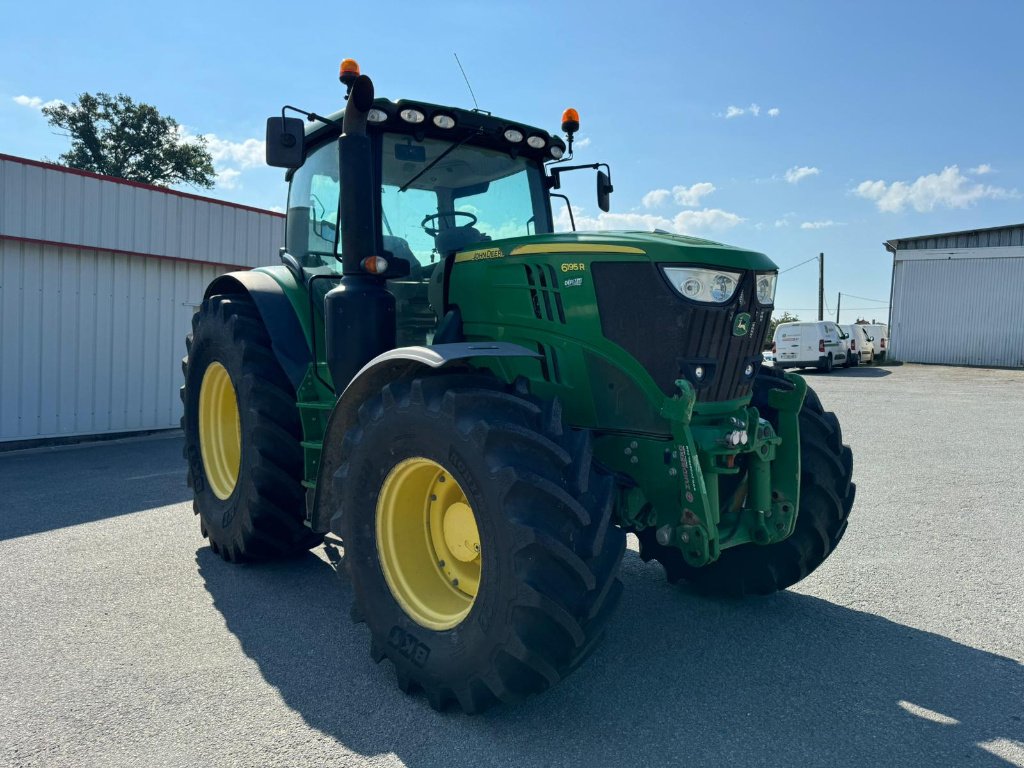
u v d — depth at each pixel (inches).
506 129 162.1
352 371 140.6
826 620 147.7
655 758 99.6
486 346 117.1
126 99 1462.8
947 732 106.0
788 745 102.7
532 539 98.6
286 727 107.5
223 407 198.4
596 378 125.6
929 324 1099.9
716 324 121.3
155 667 126.5
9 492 266.7
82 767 97.0
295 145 141.5
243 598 160.1
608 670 126.2
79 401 409.7
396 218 156.1
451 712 112.2
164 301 448.5
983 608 153.5
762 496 134.4
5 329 379.2
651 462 121.0
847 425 429.1
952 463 311.3
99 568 179.5
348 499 124.0
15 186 376.2
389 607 119.8
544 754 100.7
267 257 504.4
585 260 125.6
